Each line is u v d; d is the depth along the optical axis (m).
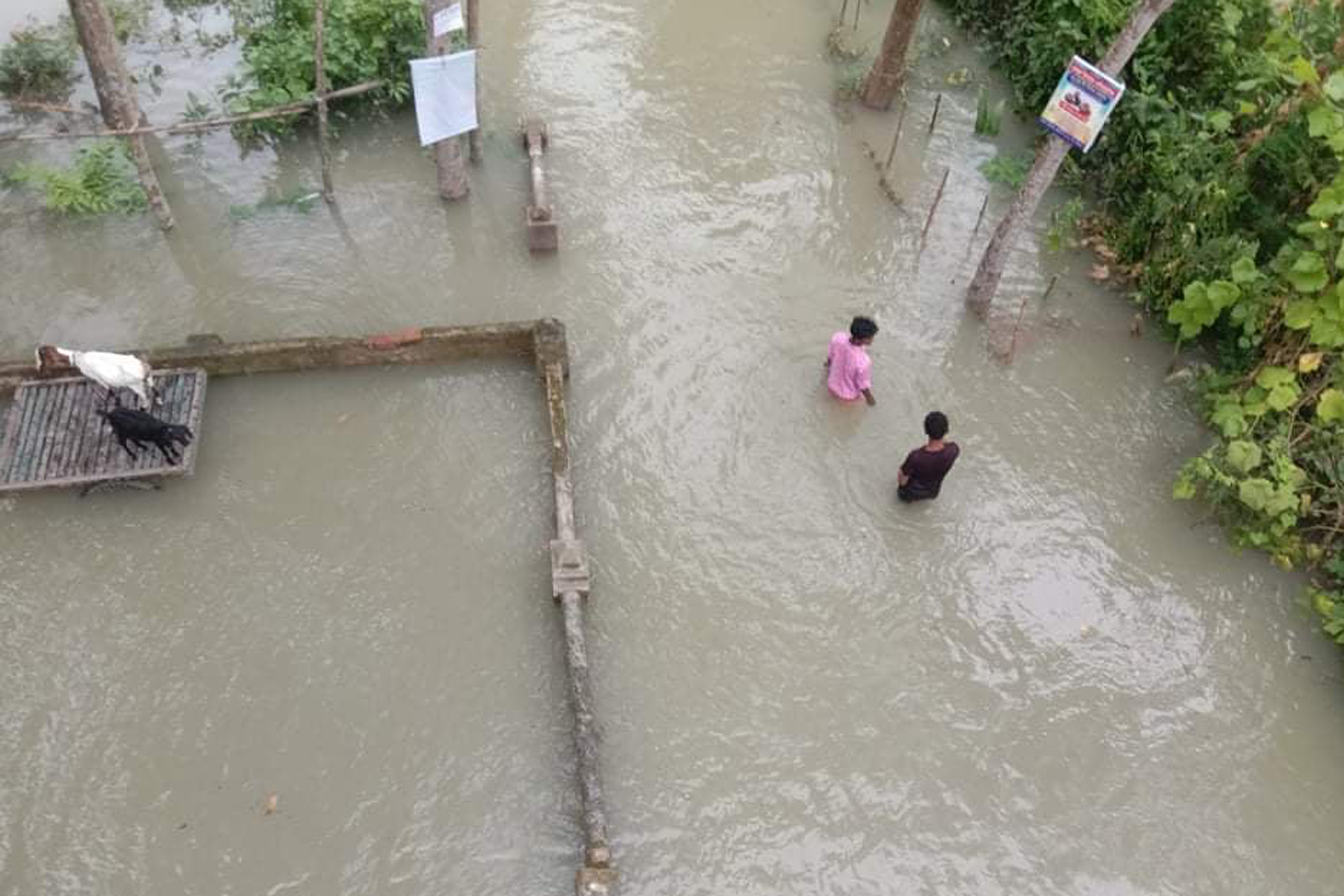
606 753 7.21
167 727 7.11
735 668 7.71
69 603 7.61
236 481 8.36
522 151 11.42
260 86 11.32
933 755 7.42
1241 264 9.00
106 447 8.17
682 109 12.22
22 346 9.15
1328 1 10.01
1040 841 7.10
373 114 11.62
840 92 12.63
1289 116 9.55
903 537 8.58
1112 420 9.59
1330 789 7.50
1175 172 10.20
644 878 6.74
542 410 9.03
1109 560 8.62
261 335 9.39
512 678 7.51
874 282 10.53
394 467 8.58
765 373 9.58
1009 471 9.11
